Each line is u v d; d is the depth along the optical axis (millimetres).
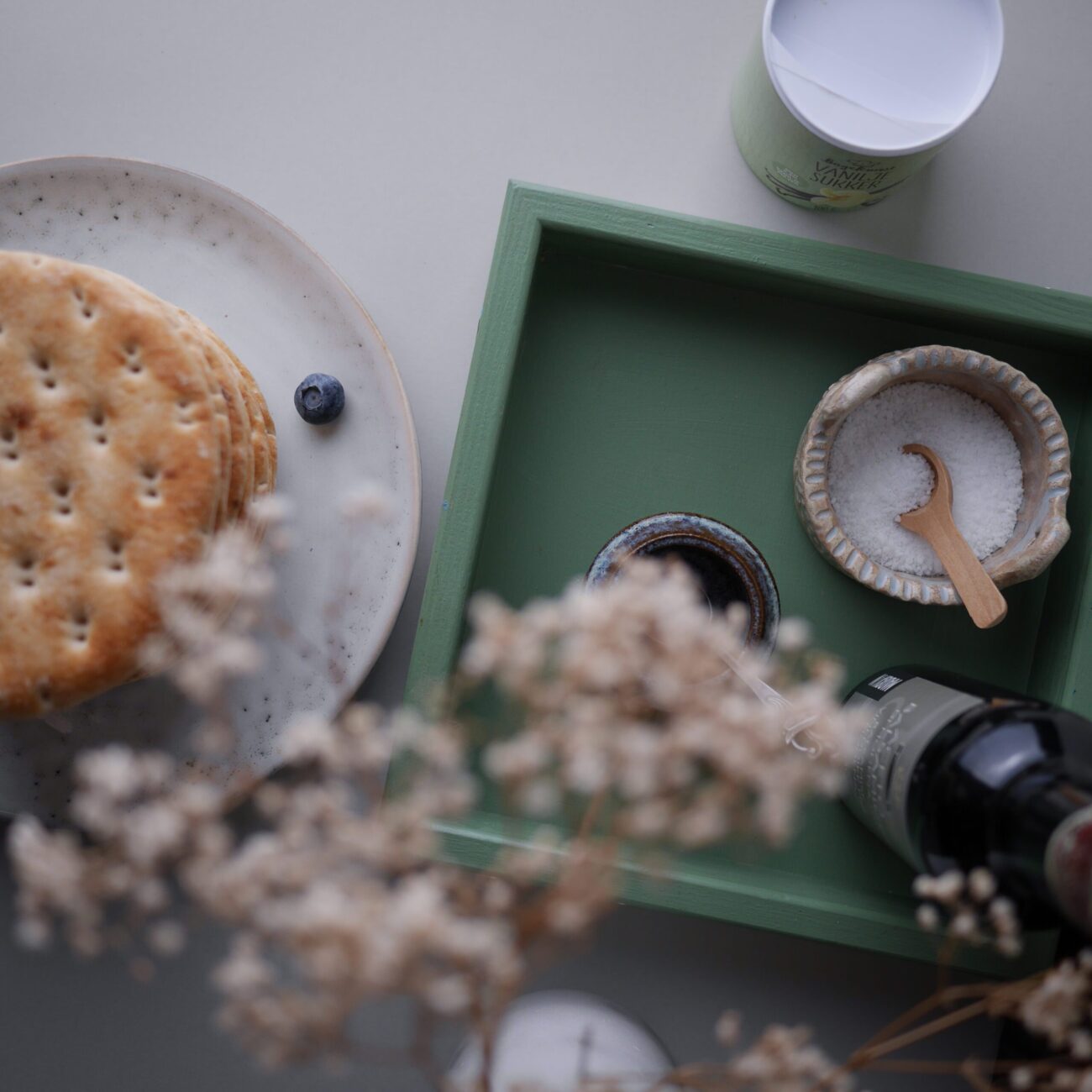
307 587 536
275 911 384
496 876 502
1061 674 539
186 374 480
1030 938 525
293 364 540
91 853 456
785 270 531
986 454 541
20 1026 555
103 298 480
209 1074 556
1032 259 566
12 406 476
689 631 414
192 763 533
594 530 552
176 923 557
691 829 417
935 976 564
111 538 477
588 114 567
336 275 530
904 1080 560
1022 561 520
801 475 531
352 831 400
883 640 552
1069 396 564
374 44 566
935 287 533
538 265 552
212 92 565
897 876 543
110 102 565
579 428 553
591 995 559
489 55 567
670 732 414
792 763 423
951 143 568
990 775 449
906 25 516
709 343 557
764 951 565
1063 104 566
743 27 569
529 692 414
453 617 520
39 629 474
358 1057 409
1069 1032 446
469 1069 506
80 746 532
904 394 540
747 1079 425
